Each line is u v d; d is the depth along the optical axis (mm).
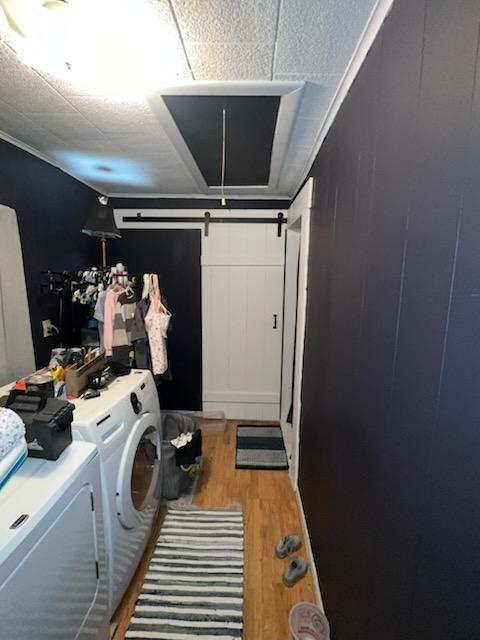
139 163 2193
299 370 2174
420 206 648
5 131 1701
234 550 1801
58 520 921
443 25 568
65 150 1967
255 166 2266
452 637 525
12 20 898
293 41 1015
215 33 981
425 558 605
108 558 1317
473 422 481
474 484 477
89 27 938
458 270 522
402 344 721
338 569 1203
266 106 1437
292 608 1394
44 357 2080
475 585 472
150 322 2191
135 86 1279
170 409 3416
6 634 732
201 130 1688
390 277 792
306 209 2031
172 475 2148
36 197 2023
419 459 635
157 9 883
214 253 3166
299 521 2014
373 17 903
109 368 1752
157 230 3145
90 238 2787
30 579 808
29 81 1244
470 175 493
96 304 2111
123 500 1392
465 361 502
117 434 1380
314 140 1777
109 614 1300
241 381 3373
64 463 1034
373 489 879
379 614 818
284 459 2643
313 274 1877
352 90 1169
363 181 1015
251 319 3264
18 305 1724
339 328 1266
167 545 1824
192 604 1505
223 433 3109
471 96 490
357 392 1031
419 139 655
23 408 1075
